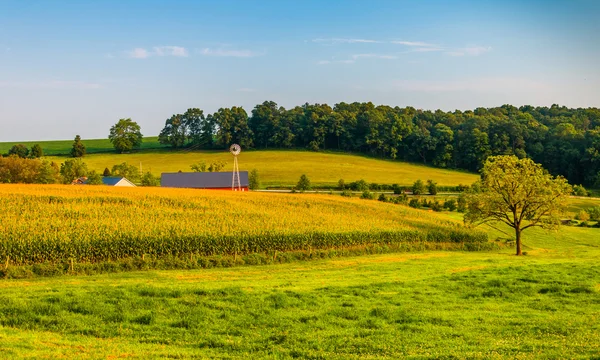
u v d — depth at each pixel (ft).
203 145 605.31
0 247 115.03
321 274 112.57
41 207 153.79
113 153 581.12
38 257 117.60
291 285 92.22
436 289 87.51
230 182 321.32
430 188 349.41
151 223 145.18
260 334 61.41
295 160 517.55
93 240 123.75
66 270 115.24
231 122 595.47
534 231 217.77
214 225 149.89
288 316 68.39
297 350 54.75
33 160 348.79
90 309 69.56
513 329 62.85
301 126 606.55
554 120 611.88
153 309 70.54
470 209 182.39
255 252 142.61
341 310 71.82
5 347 52.31
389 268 122.11
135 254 127.95
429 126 620.08
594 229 232.73
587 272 103.30
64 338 59.21
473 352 52.11
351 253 153.48
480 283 91.20
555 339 57.72
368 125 583.99
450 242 177.88
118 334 61.52
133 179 391.04
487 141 500.74
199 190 221.25
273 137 588.91
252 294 79.30
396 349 54.65
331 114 600.80
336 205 207.72
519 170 174.50
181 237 134.00
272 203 197.67
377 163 518.78
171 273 116.78
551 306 75.36
